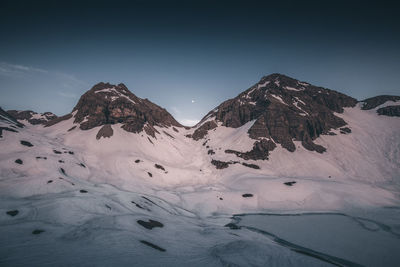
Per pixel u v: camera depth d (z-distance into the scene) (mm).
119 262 19078
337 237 47688
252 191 86625
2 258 18172
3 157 78750
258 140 144875
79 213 38625
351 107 191375
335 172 112188
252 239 41281
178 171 110750
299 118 154875
